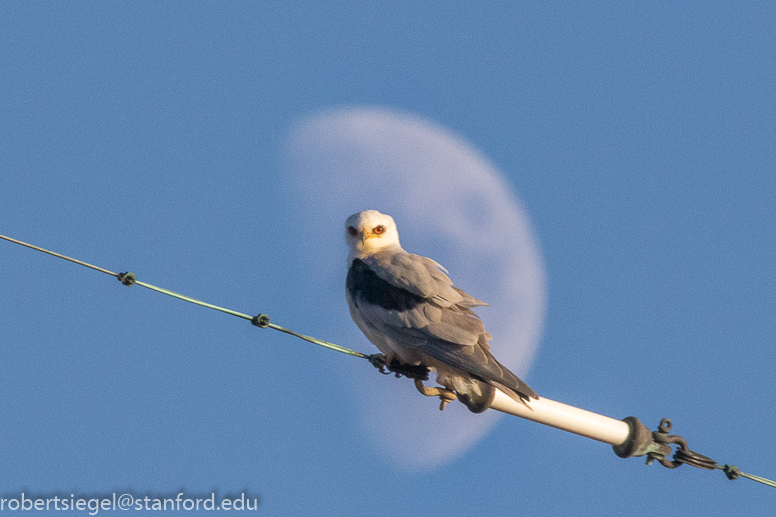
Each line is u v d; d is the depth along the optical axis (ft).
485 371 40.06
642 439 43.62
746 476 46.50
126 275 38.06
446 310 42.37
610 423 43.68
